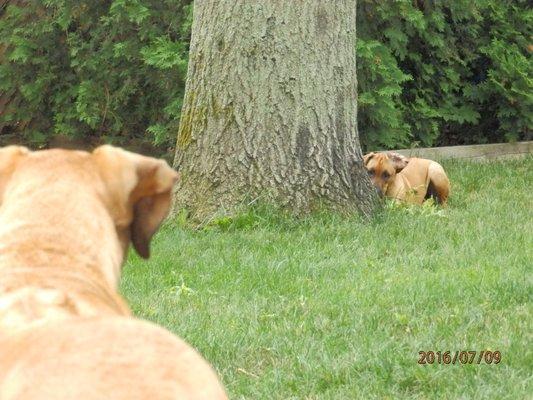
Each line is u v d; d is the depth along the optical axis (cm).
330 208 1153
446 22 1736
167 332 283
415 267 974
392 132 1605
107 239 331
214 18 1153
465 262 988
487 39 1761
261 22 1135
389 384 673
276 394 659
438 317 794
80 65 1647
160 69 1524
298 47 1141
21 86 1700
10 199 333
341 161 1173
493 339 740
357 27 1588
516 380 669
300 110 1147
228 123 1147
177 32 1558
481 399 643
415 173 1438
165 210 346
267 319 807
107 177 340
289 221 1128
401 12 1570
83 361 264
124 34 1605
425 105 1697
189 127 1177
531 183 1525
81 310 295
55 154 344
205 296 875
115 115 1642
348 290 881
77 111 1636
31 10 1670
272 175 1145
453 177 1552
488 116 1839
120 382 260
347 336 761
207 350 729
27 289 300
